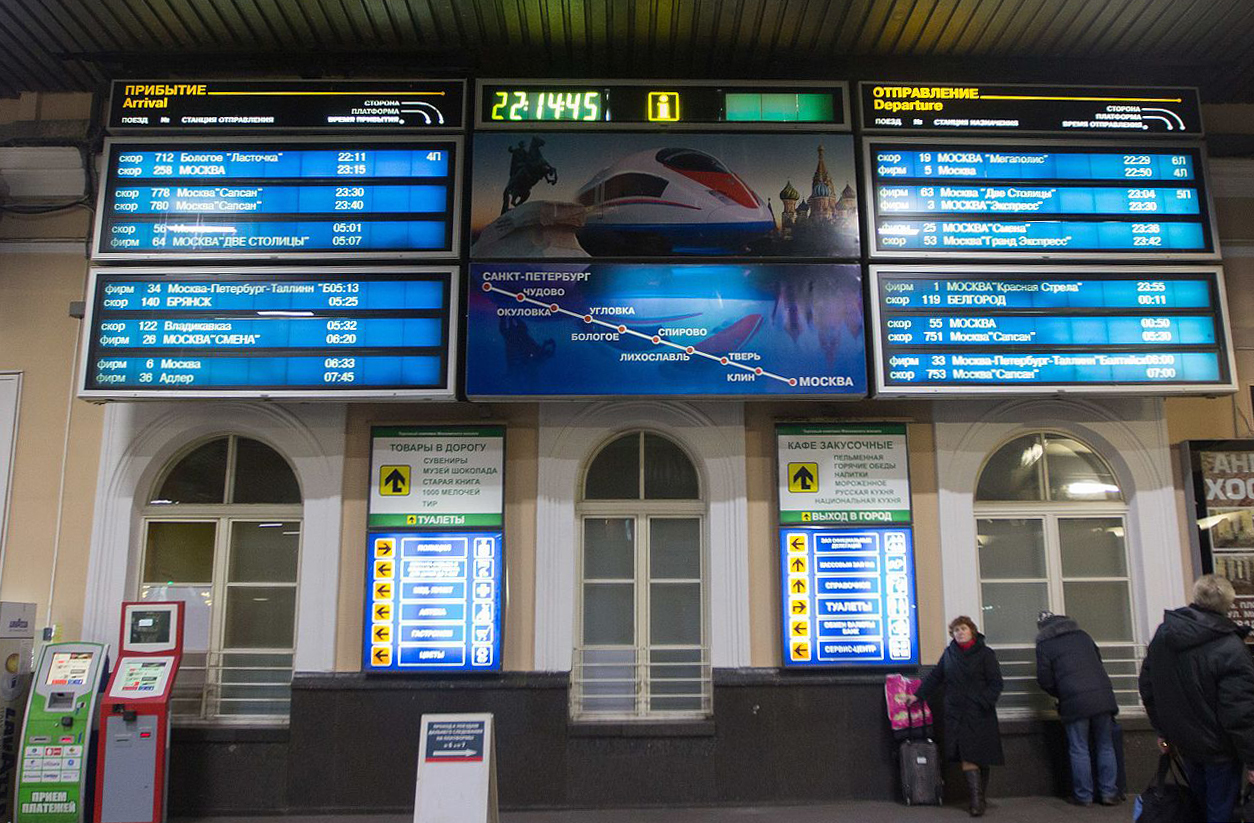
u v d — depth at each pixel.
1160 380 6.94
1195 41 7.39
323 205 7.06
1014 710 7.19
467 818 5.33
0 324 7.57
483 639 6.90
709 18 7.02
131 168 7.11
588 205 7.04
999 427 7.39
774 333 6.89
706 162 7.13
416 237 7.00
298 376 6.79
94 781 6.50
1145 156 7.33
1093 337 6.98
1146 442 7.42
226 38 7.30
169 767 6.78
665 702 7.14
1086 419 7.43
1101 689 6.61
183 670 7.18
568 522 7.14
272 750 6.83
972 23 7.13
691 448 7.35
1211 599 4.73
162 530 7.40
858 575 7.03
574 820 6.47
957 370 6.87
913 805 6.65
